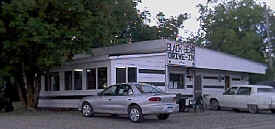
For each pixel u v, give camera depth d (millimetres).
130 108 17094
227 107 24797
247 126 15883
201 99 23625
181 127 15281
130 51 25531
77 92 24109
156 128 14891
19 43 19359
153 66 23391
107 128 14820
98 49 27250
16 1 19000
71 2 19984
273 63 43812
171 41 24062
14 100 27562
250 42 41406
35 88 23578
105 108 18234
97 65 22719
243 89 23859
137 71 22484
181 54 24641
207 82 29016
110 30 23094
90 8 21500
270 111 24688
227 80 31281
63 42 19969
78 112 22250
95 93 22781
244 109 24688
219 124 16469
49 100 26219
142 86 17531
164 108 16469
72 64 24422
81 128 14742
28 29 18688
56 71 25812
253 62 31844
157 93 16969
